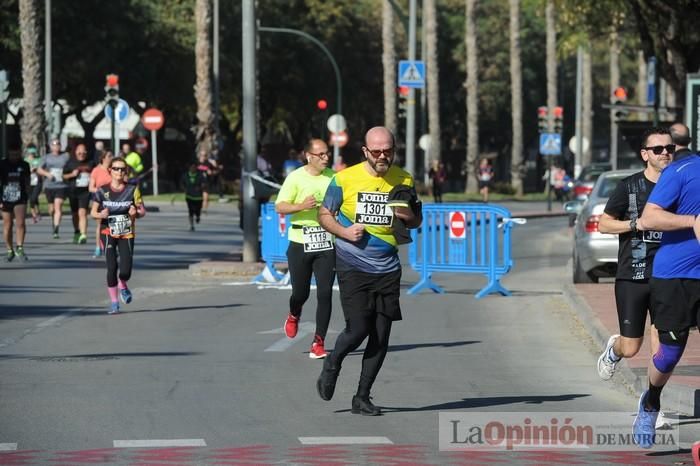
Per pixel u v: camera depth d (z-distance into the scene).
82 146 58.75
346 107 166.75
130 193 35.22
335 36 160.00
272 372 25.61
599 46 181.75
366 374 21.23
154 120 104.94
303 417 21.06
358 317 20.95
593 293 38.84
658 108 68.44
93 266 48.53
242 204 48.81
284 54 154.12
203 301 38.53
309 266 27.92
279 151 182.62
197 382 24.36
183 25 131.50
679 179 18.48
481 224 41.00
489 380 24.95
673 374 23.41
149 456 17.97
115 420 20.66
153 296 39.88
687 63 67.12
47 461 17.64
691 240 18.64
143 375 25.11
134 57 129.00
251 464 17.48
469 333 31.94
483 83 186.50
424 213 41.84
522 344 30.03
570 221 79.81
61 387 23.72
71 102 140.62
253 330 32.00
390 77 131.25
